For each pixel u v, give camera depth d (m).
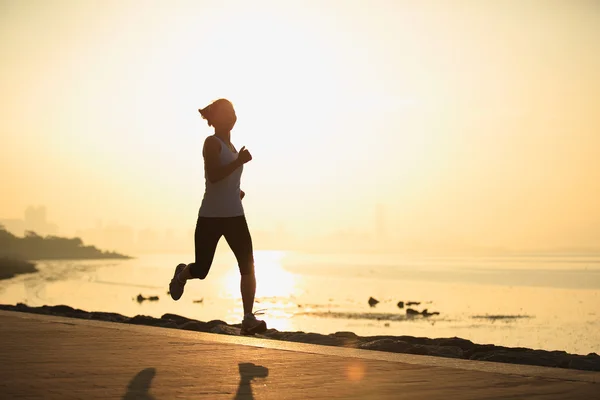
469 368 4.44
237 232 6.16
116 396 3.46
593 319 55.69
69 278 187.75
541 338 40.22
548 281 140.00
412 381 3.96
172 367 4.39
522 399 3.43
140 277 196.00
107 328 6.64
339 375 4.15
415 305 77.19
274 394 3.56
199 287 140.62
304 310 70.69
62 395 3.46
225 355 4.93
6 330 6.39
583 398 3.46
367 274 193.38
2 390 3.59
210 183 6.15
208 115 6.28
